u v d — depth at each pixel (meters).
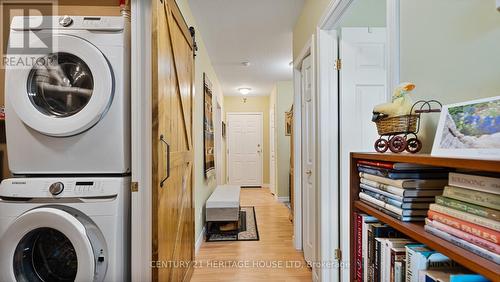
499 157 0.49
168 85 1.48
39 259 1.31
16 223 1.18
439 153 0.65
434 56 0.78
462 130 0.61
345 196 1.85
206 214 3.19
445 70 0.74
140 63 1.30
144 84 1.31
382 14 1.90
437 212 0.60
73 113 1.28
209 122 3.78
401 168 0.74
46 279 1.31
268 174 7.05
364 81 1.87
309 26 2.23
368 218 0.92
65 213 1.20
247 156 7.07
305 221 2.47
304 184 2.51
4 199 1.26
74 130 1.26
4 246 1.19
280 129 5.23
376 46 1.88
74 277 1.31
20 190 1.25
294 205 2.84
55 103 1.33
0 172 1.69
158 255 1.28
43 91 1.32
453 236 0.55
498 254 0.45
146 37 1.31
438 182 0.71
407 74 0.91
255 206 4.76
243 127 7.08
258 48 3.46
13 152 1.31
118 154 1.32
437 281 0.57
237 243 2.97
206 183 3.55
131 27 1.29
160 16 1.31
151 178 1.30
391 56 0.98
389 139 0.90
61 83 1.32
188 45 2.11
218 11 2.52
